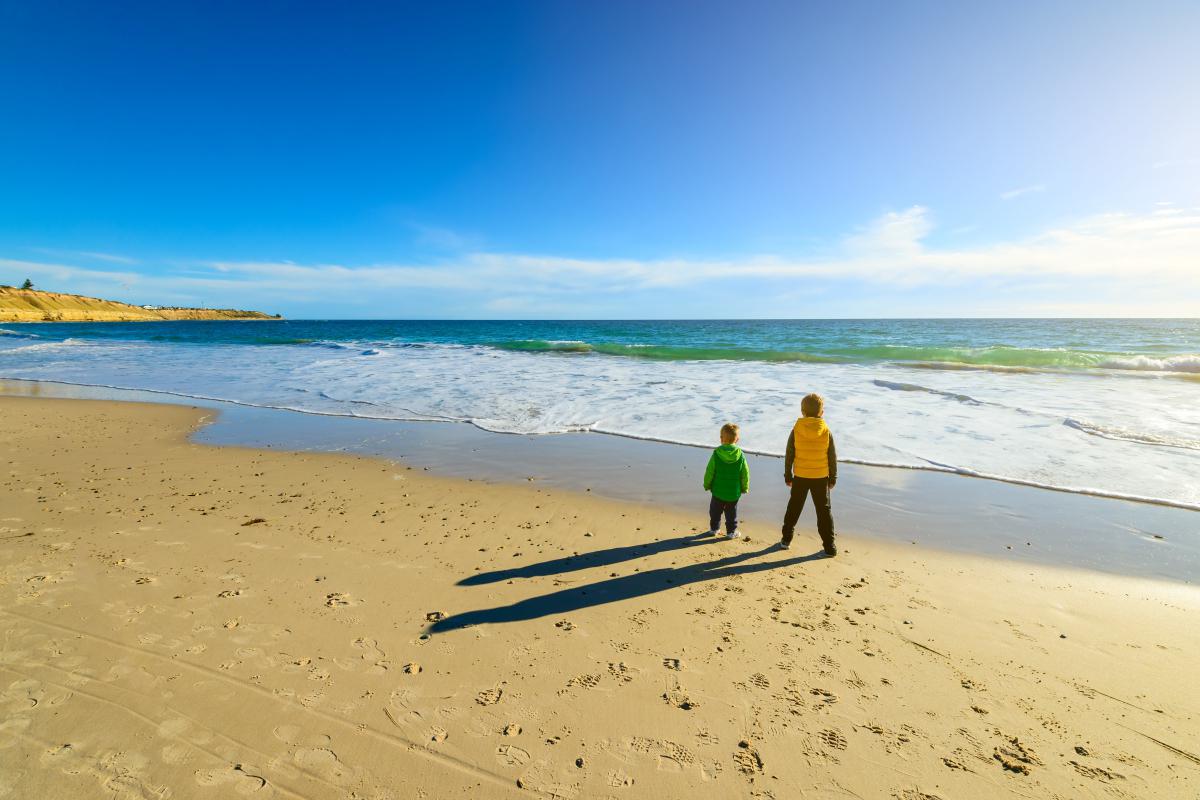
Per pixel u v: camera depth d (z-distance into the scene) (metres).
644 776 2.58
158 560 4.85
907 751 2.74
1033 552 5.24
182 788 2.46
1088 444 8.86
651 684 3.25
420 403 12.99
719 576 4.73
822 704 3.09
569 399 13.05
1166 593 4.45
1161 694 3.20
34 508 6.23
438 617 3.97
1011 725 2.93
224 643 3.57
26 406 13.25
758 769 2.62
